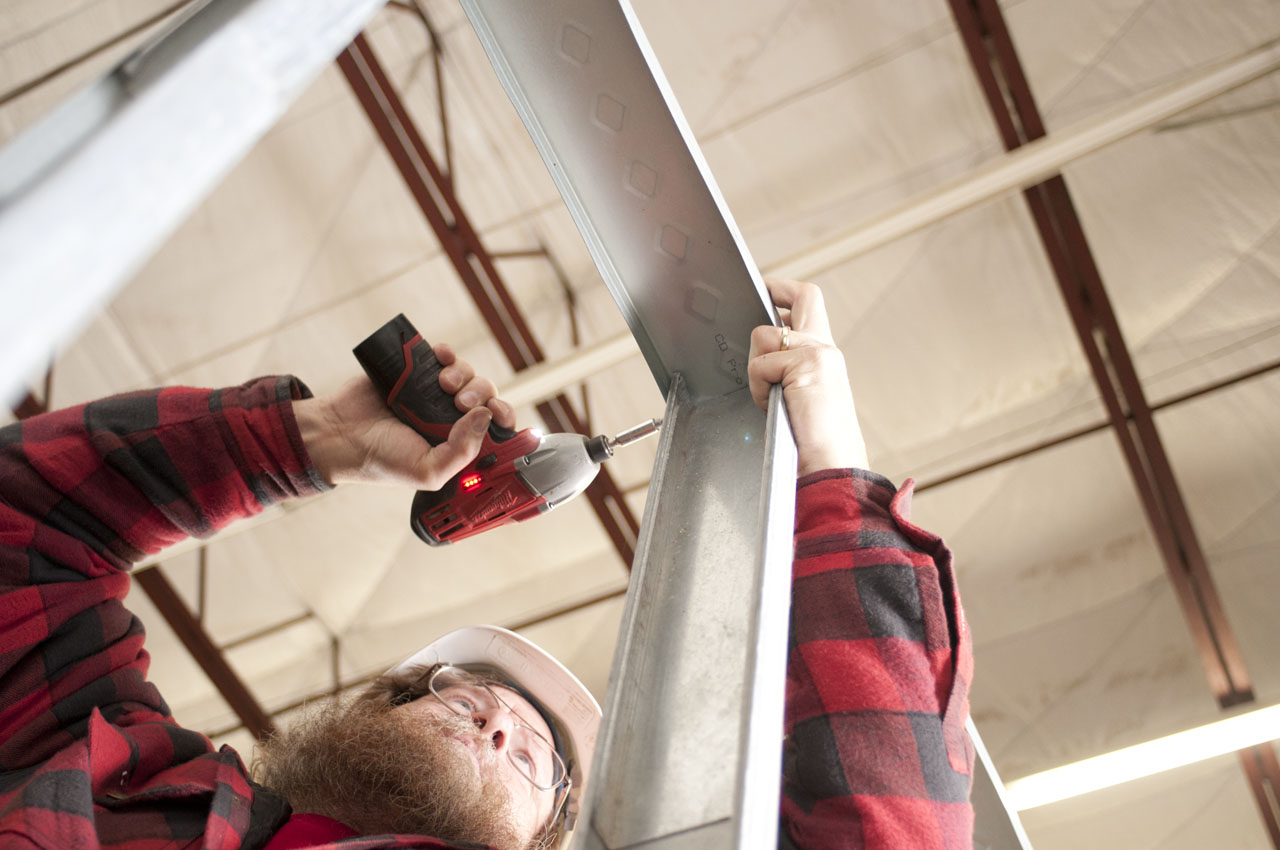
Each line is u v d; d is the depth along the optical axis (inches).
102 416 50.9
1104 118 204.4
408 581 289.9
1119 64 225.0
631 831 29.7
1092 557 275.9
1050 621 279.9
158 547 52.6
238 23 17.1
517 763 62.7
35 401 242.2
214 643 287.6
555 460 62.7
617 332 240.4
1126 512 271.3
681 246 45.2
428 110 233.9
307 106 225.6
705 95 228.5
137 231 14.4
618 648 33.6
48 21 213.6
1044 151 206.8
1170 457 268.7
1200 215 239.8
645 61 40.2
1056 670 278.7
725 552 37.6
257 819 43.1
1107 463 266.4
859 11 219.3
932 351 256.2
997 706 280.4
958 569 281.3
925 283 246.2
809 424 42.0
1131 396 252.4
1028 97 220.2
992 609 282.0
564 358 232.1
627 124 42.2
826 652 37.6
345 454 56.0
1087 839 280.4
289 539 277.6
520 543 284.0
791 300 49.9
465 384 58.2
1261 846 269.6
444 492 63.8
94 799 39.9
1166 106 201.0
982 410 266.7
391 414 57.4
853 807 34.8
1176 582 265.6
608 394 261.0
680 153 42.4
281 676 301.1
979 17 218.2
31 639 44.8
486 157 236.1
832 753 35.9
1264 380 257.4
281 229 237.0
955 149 234.2
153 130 15.0
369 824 50.4
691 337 47.5
